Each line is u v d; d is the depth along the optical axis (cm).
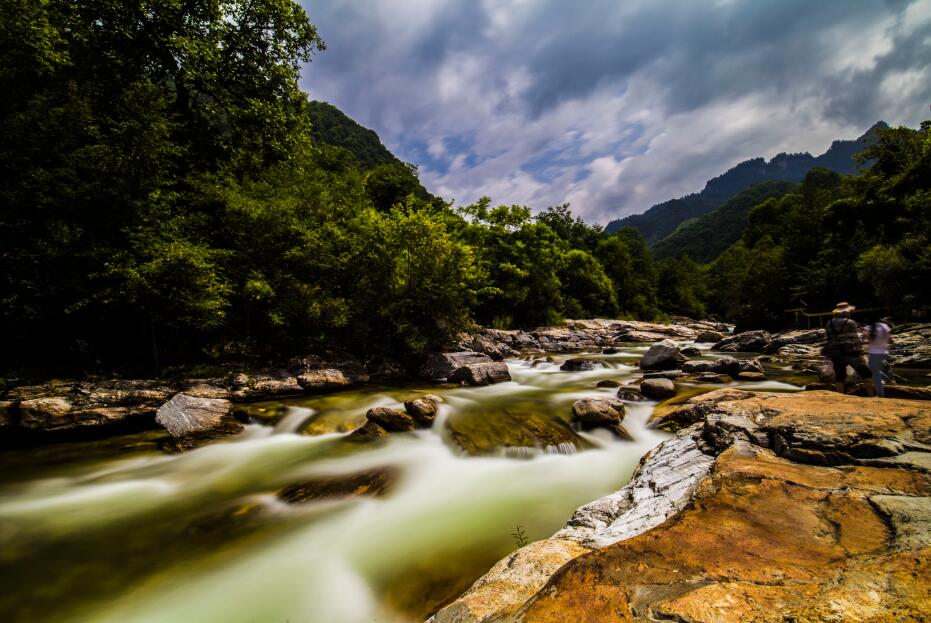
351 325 1585
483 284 2930
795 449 336
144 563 482
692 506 235
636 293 5700
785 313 3241
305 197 1568
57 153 1080
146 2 1617
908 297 1941
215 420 936
